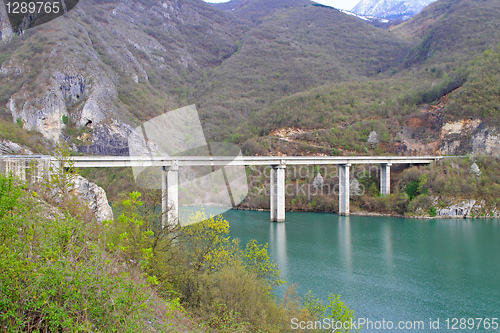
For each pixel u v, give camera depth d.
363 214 90.25
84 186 30.19
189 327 13.38
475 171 89.06
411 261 46.72
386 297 34.59
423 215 84.31
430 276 40.91
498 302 33.84
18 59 129.88
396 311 31.56
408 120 127.62
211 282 19.00
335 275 40.78
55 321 7.07
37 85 121.81
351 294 35.12
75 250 8.55
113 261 9.09
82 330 7.35
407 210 86.56
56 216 9.53
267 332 18.00
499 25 170.12
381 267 44.03
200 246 19.81
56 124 117.19
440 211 84.38
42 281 7.49
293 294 23.64
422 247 54.41
